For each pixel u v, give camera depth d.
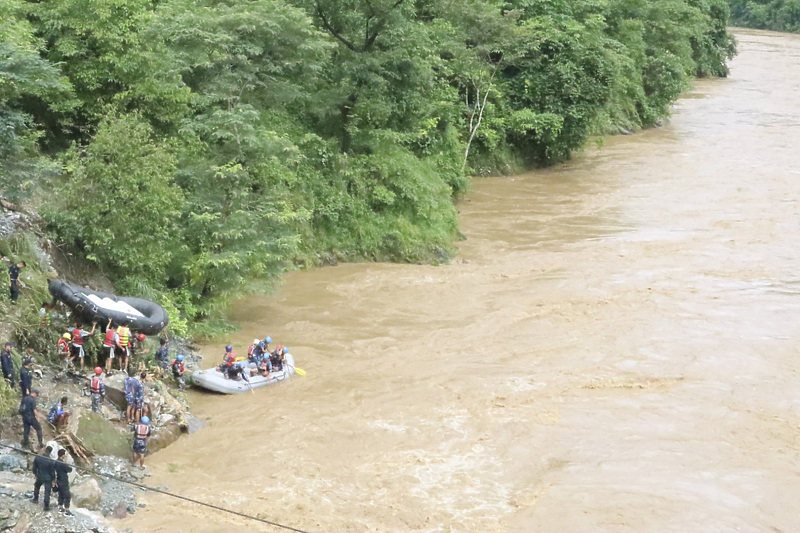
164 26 27.67
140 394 18.83
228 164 25.92
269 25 29.34
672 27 69.19
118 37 26.62
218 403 21.03
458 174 42.00
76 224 22.56
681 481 17.64
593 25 52.09
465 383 21.97
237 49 29.06
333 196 32.62
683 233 36.12
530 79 49.34
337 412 20.42
